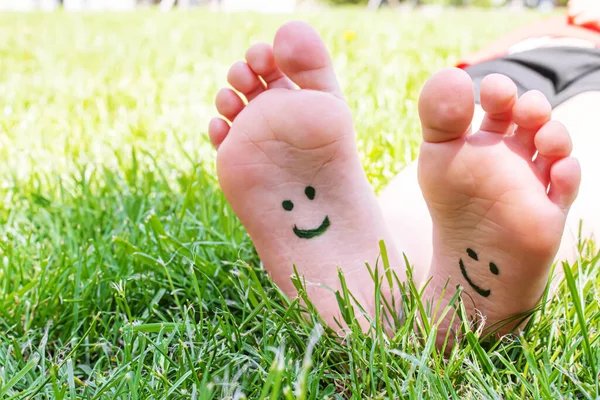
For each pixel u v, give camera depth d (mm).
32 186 799
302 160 499
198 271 588
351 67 1352
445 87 436
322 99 496
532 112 434
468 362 458
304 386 407
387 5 6910
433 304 492
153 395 453
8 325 556
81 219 704
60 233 693
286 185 505
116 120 1094
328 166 500
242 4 5691
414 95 1084
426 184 456
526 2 7605
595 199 551
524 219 438
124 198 743
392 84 1175
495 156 441
